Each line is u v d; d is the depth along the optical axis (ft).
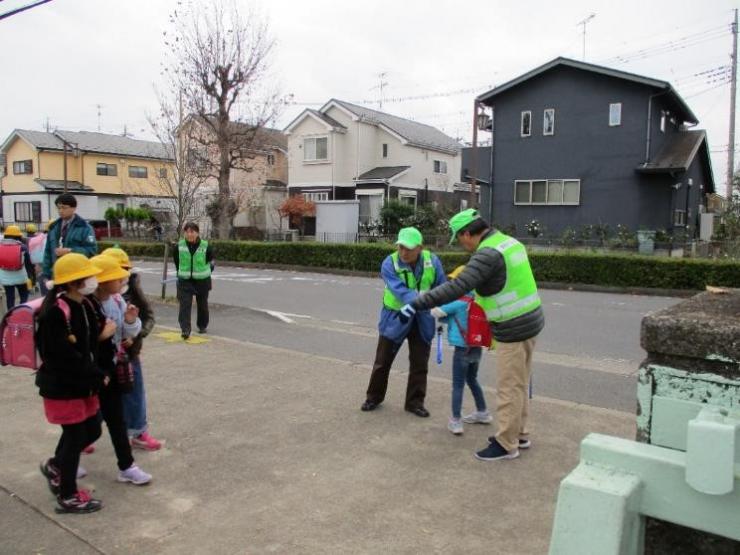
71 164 137.18
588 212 77.71
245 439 15.28
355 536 10.71
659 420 6.09
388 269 16.90
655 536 5.83
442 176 120.16
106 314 12.67
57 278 10.87
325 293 48.26
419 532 10.85
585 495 5.37
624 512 5.26
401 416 17.11
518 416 13.93
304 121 114.42
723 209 79.20
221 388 19.65
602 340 29.63
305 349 26.84
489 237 13.73
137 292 14.25
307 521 11.23
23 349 11.62
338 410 17.56
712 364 5.78
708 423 5.07
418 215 91.71
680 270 50.55
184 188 51.24
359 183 110.42
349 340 28.91
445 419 16.94
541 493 12.41
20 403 17.87
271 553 10.17
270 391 19.36
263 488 12.59
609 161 75.82
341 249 68.85
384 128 114.11
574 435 15.69
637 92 73.46
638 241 68.95
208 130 80.53
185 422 16.46
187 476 13.16
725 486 4.99
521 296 13.43
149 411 17.30
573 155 77.97
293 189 116.98
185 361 23.24
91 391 11.27
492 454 14.06
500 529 10.98
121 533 10.79
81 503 11.51
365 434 15.69
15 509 11.66
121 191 140.97
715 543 5.54
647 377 6.14
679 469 5.36
